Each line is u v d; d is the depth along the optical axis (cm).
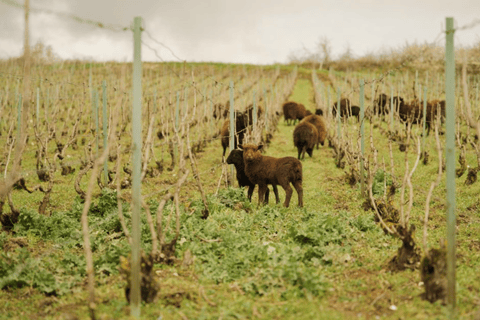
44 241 726
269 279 525
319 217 759
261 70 6228
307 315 446
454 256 435
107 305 478
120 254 594
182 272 574
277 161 920
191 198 1010
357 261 615
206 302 482
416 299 478
